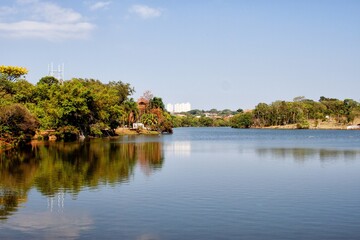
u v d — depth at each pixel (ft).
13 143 232.53
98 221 68.03
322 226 65.57
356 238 59.72
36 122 258.16
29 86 384.27
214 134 526.57
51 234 61.11
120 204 80.23
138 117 554.87
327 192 93.76
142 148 236.43
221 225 65.92
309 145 274.57
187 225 65.82
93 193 91.20
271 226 65.51
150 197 87.10
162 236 60.29
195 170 132.57
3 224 66.33
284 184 104.63
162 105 602.03
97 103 373.40
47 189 96.07
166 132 574.56
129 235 60.70
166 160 165.58
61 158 169.58
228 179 113.09
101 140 334.44
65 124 331.57
